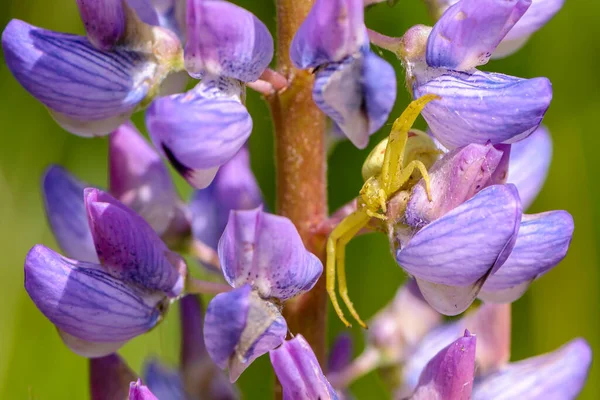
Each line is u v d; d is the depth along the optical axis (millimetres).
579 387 224
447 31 207
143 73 213
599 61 271
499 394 222
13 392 265
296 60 206
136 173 225
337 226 213
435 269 204
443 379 210
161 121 201
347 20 202
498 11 204
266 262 202
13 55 210
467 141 207
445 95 207
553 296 272
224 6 204
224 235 202
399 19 268
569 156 273
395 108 270
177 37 216
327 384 203
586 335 271
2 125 275
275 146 220
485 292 212
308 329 220
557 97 273
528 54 272
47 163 275
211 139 203
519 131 205
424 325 235
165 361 255
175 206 228
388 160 208
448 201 205
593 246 273
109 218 208
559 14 271
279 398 223
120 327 210
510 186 202
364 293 274
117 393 218
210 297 268
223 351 201
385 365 235
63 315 208
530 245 209
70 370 265
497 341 225
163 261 211
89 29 211
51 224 227
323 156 219
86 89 210
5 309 267
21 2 277
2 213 271
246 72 208
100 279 209
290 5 215
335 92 205
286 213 219
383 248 273
